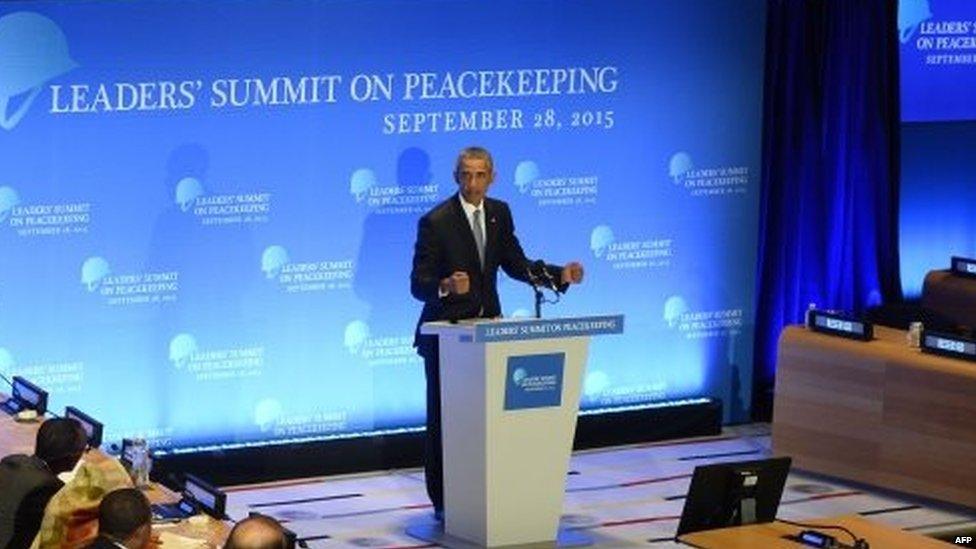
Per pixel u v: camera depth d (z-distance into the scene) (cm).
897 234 2144
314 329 1892
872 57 2111
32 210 1769
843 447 1906
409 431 1919
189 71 1812
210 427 1861
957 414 1811
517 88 1950
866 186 2127
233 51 1827
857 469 1895
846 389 1898
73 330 1797
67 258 1788
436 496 1723
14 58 1747
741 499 1362
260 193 1853
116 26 1781
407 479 1883
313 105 1864
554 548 1653
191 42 1809
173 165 1817
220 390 1862
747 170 2069
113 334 1814
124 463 1430
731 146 2056
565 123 1977
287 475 1866
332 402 1908
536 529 1653
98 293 1803
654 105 2016
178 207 1823
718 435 2066
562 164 1980
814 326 1944
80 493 1227
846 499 1861
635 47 2000
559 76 1967
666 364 2062
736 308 2086
